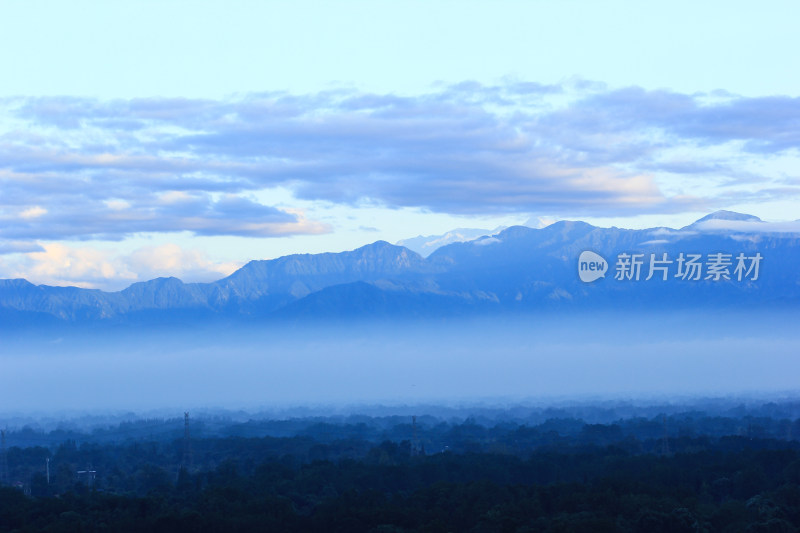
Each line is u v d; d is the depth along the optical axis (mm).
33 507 154875
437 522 128375
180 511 143625
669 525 129000
